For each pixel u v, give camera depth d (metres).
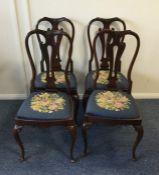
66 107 1.67
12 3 2.08
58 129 2.13
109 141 1.99
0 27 2.21
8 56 2.38
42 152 1.87
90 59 2.26
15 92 2.61
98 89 1.96
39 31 1.61
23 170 1.71
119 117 1.62
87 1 2.11
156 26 2.22
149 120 2.26
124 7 2.14
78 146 1.93
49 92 1.86
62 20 2.12
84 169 1.72
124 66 2.44
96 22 2.21
